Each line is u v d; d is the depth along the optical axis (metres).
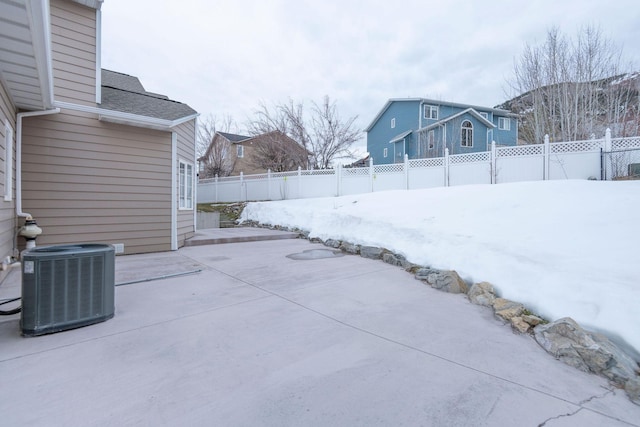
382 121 26.88
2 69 4.10
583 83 14.19
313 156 20.11
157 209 7.23
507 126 25.02
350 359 2.43
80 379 2.14
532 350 2.60
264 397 1.94
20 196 5.62
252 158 21.48
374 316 3.33
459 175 10.76
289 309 3.54
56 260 2.88
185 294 4.09
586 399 1.96
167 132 7.38
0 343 2.66
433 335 2.88
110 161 6.61
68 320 2.93
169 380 2.13
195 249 7.57
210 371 2.25
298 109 20.12
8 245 5.07
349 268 5.47
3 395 1.95
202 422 1.72
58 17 6.00
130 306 3.62
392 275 5.00
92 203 6.41
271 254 6.80
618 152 8.38
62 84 6.04
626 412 1.84
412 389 2.04
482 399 1.94
